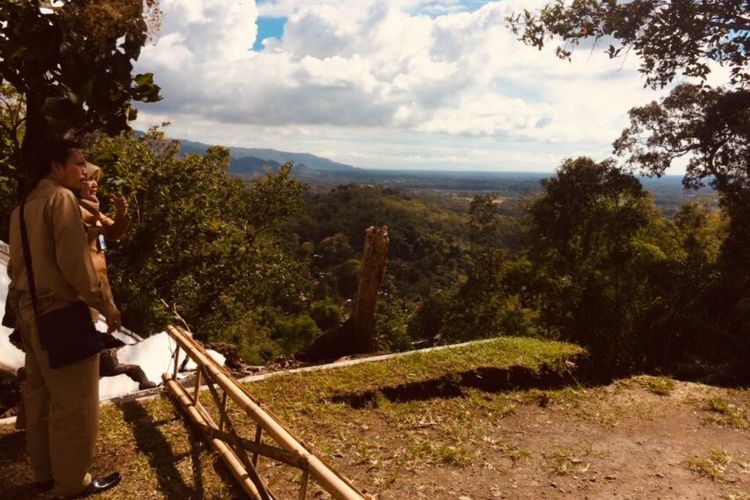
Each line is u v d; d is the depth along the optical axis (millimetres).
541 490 4098
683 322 19703
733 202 23734
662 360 19703
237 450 3590
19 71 3801
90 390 3283
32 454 3477
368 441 4754
